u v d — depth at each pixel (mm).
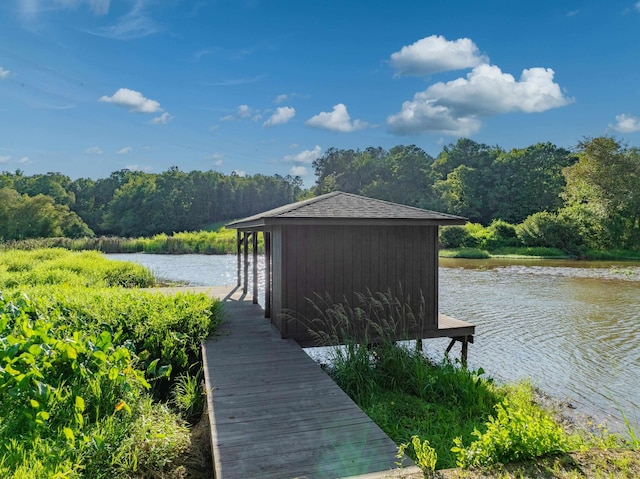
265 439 3221
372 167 67188
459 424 4379
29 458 2754
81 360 4043
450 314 11562
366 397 4980
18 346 3602
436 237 7145
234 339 6316
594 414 5445
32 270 12859
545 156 53875
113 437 3139
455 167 61656
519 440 2904
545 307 12414
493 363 7578
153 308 6359
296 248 6492
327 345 6500
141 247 35906
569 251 32750
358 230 6762
